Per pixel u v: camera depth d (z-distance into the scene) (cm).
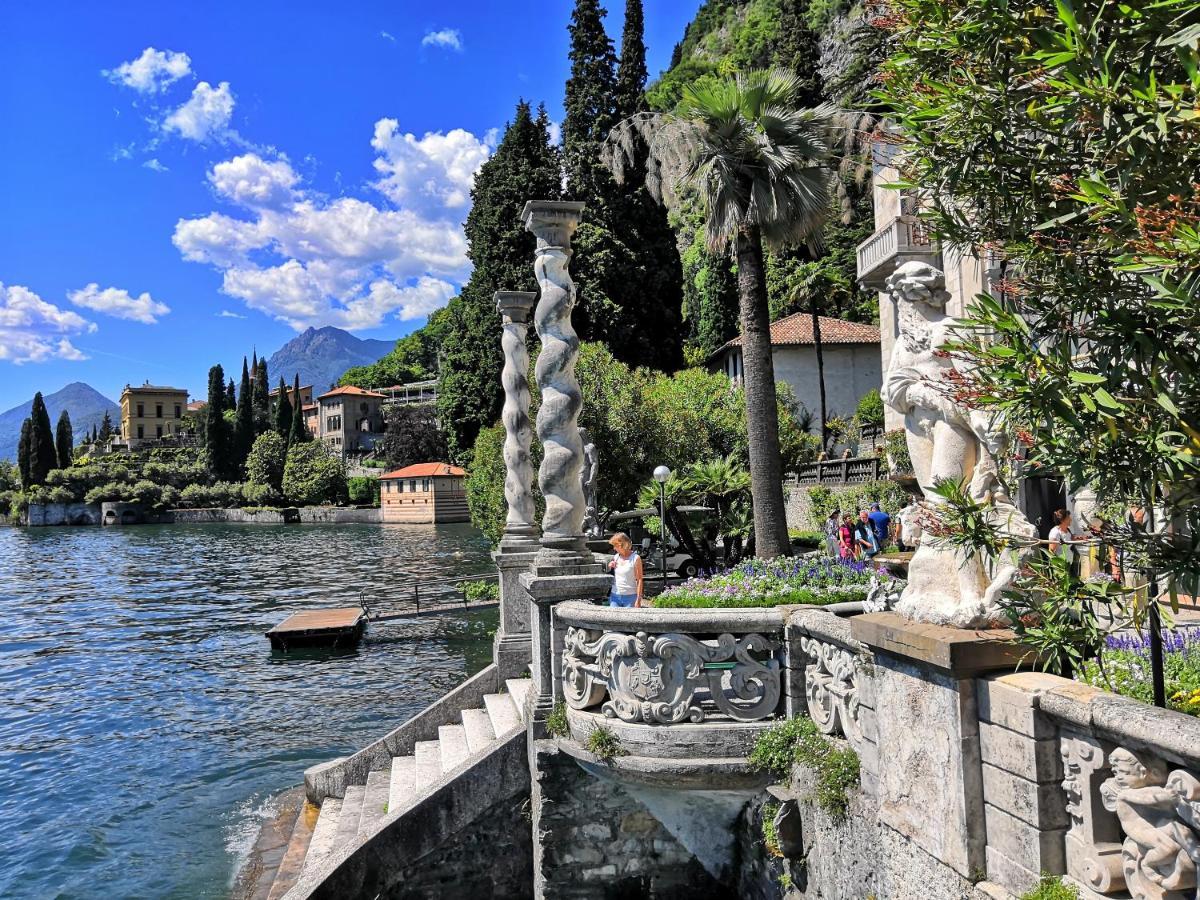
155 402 16775
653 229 3756
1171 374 326
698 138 1450
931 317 467
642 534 2189
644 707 638
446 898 823
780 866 632
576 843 717
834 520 2009
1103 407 321
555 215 861
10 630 3419
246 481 12781
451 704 1138
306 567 5644
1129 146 303
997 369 339
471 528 9100
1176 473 314
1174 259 277
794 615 613
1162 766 327
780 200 1402
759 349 1432
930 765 436
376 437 14612
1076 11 308
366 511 11025
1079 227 357
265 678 2347
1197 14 291
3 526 12575
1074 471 334
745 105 1402
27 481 12681
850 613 673
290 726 1848
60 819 1359
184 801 1416
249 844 1209
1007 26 354
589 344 2752
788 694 620
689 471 2369
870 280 2394
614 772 647
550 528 789
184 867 1152
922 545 462
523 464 1165
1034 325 371
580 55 3900
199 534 9650
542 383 827
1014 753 384
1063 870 371
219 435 12788
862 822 521
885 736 479
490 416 3788
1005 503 431
